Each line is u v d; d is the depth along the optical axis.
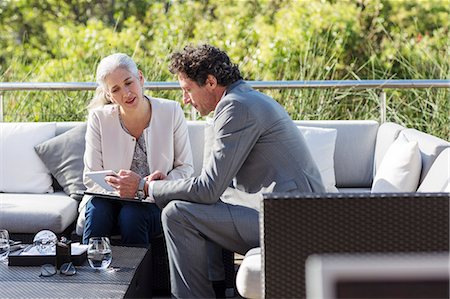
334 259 1.25
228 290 3.73
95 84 5.23
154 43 11.10
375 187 3.64
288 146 3.32
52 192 4.60
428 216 2.43
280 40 9.66
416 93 6.51
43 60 11.72
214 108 3.54
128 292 2.87
